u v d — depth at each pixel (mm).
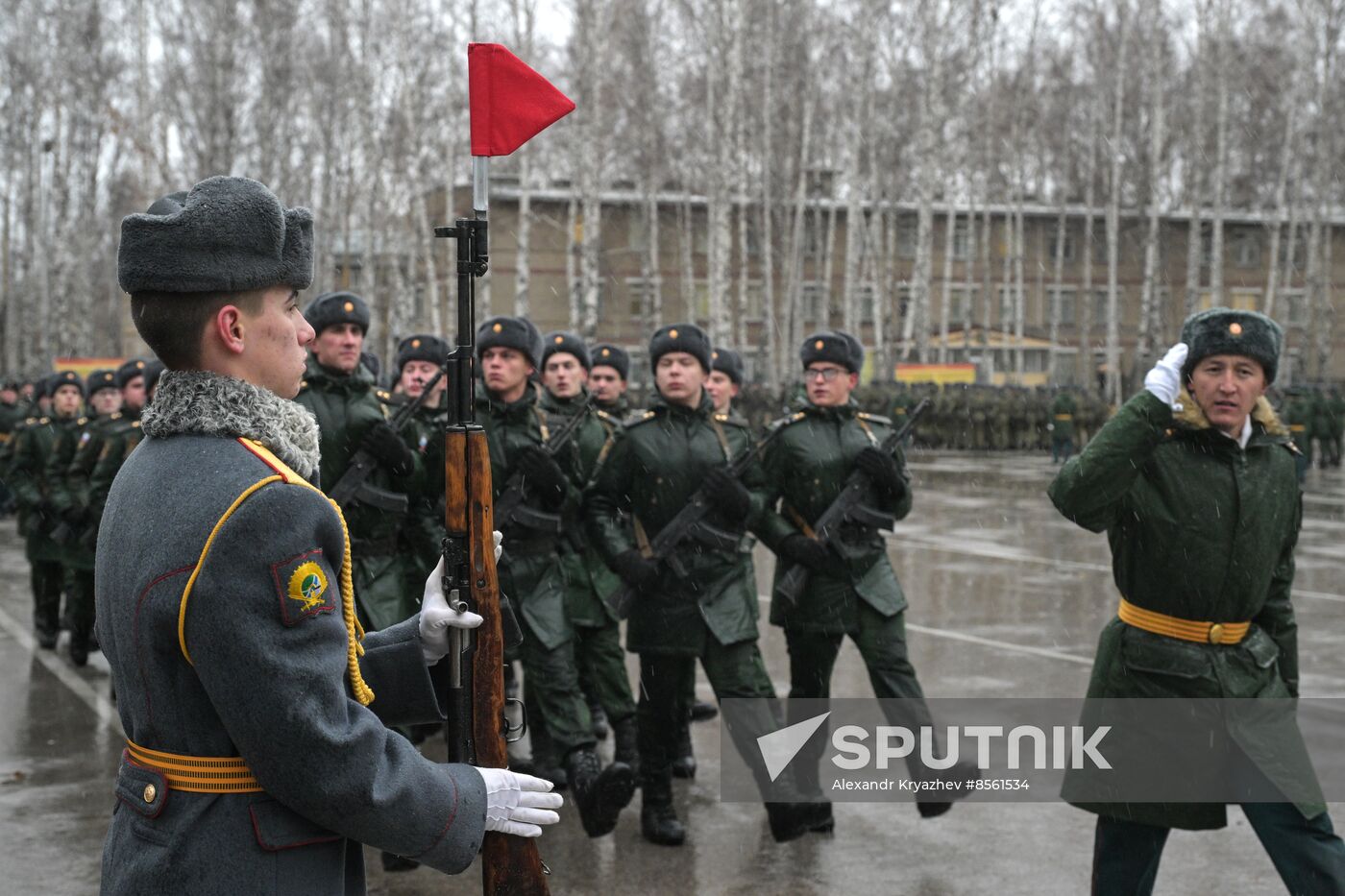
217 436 2027
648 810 5285
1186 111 43250
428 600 2396
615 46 34719
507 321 5684
